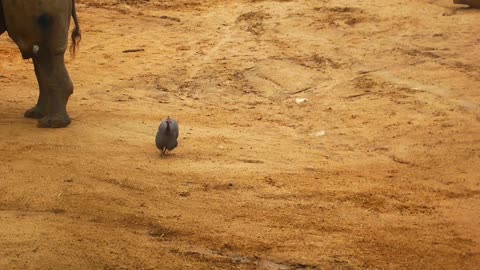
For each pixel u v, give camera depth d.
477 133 16.47
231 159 14.59
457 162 14.71
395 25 26.83
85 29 28.23
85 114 17.75
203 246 10.58
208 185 12.96
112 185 12.79
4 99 19.11
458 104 18.59
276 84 21.39
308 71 22.41
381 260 10.25
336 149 15.77
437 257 10.38
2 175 13.05
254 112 18.83
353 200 12.51
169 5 33.00
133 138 15.79
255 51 24.75
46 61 16.27
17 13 15.59
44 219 11.33
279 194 12.67
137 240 10.70
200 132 16.64
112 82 21.52
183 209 11.88
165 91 20.83
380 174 14.00
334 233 11.12
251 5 31.52
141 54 24.78
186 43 26.28
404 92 19.78
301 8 29.88
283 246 10.61
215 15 30.55
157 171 13.56
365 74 21.81
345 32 26.31
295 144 16.06
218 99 20.14
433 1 30.59
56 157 14.14
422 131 16.72
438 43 24.52
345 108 18.86
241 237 10.87
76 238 10.63
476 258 10.38
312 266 10.05
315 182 13.34
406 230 11.32
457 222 11.68
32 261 9.90
